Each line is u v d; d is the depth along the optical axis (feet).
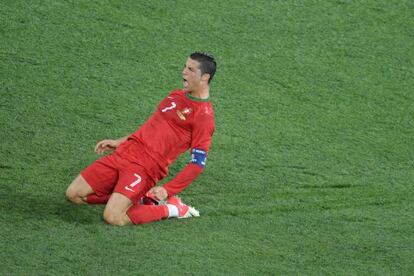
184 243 92.53
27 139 113.19
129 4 142.41
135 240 92.32
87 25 137.28
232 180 109.09
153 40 135.74
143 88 126.11
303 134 119.65
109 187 98.84
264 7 144.87
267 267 88.63
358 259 91.71
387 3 148.15
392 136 120.67
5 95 121.49
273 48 136.67
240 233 96.12
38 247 89.25
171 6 142.92
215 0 145.18
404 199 106.42
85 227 94.84
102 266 86.58
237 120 121.60
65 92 123.44
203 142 96.37
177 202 99.40
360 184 109.50
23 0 141.28
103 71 128.57
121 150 98.37
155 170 97.71
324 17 143.95
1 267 84.99
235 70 131.54
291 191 107.24
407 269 90.22
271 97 126.82
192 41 136.26
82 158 110.63
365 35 141.28
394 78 133.08
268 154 114.93
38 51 131.03
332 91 129.18
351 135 120.26
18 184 103.45
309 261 90.58
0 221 94.38
